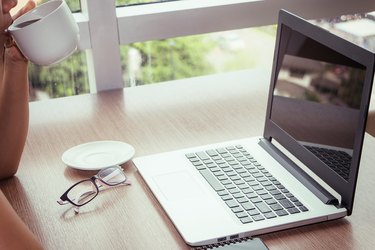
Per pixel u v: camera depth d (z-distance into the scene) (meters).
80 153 1.48
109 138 1.59
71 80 2.10
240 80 1.94
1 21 1.40
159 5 2.02
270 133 1.48
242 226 1.16
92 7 1.87
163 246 1.15
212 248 1.11
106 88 1.98
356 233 1.17
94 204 1.29
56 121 1.70
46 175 1.42
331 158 1.25
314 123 1.30
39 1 1.86
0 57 1.42
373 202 1.27
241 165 1.39
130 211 1.26
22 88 1.44
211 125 1.64
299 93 1.35
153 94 1.86
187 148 1.49
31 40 1.32
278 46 1.44
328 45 1.25
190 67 2.32
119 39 1.94
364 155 1.44
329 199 1.23
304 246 1.14
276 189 1.29
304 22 1.33
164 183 1.33
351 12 2.21
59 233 1.20
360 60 1.16
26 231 1.12
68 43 1.36
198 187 1.31
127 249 1.15
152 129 1.63
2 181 1.40
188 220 1.19
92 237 1.19
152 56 2.20
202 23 2.02
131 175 1.40
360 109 1.16
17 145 1.41
